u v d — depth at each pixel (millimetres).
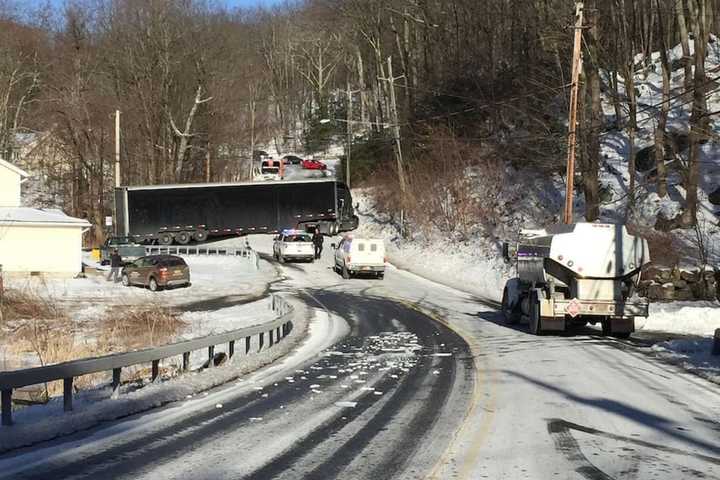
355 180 73938
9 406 9047
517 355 16375
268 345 18609
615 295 20219
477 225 48656
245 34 105750
